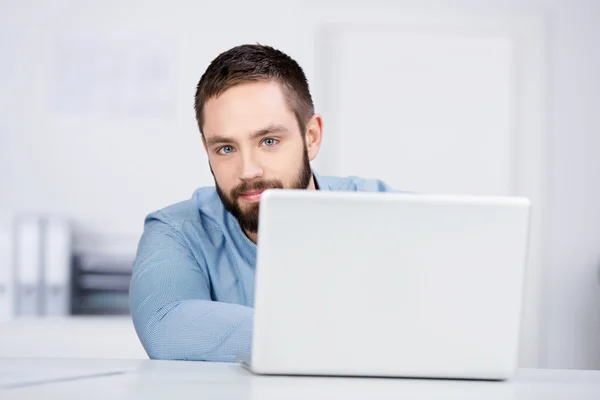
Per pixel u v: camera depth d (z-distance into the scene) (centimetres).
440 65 417
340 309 107
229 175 178
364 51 417
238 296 183
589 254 411
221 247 184
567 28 414
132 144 391
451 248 106
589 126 413
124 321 361
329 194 105
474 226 106
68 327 353
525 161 415
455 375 109
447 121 416
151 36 395
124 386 95
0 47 388
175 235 180
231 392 92
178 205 192
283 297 106
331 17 407
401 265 106
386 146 417
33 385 96
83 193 389
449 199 106
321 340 107
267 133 175
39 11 390
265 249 105
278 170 177
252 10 397
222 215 186
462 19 411
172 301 153
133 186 390
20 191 388
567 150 413
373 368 108
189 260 174
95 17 393
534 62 413
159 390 92
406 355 108
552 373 122
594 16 413
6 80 388
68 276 365
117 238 387
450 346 108
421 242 106
